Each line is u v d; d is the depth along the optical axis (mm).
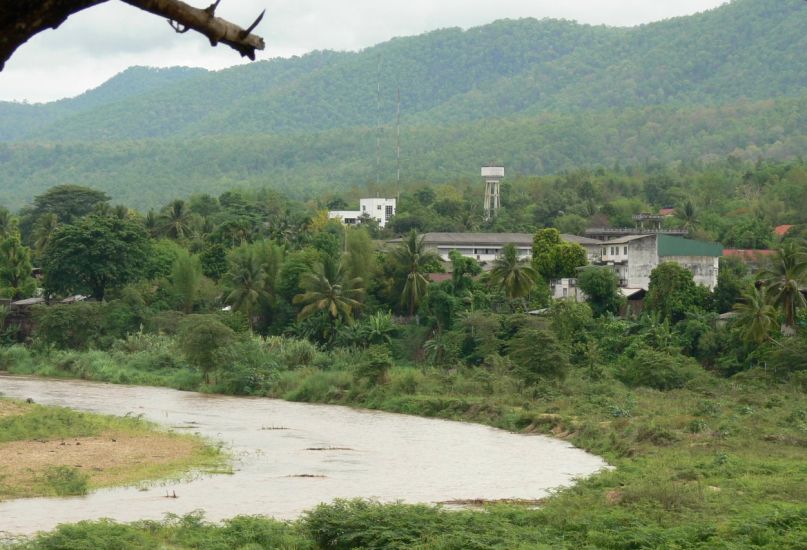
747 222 164125
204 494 42531
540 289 116938
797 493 38812
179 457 52625
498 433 68812
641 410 72062
